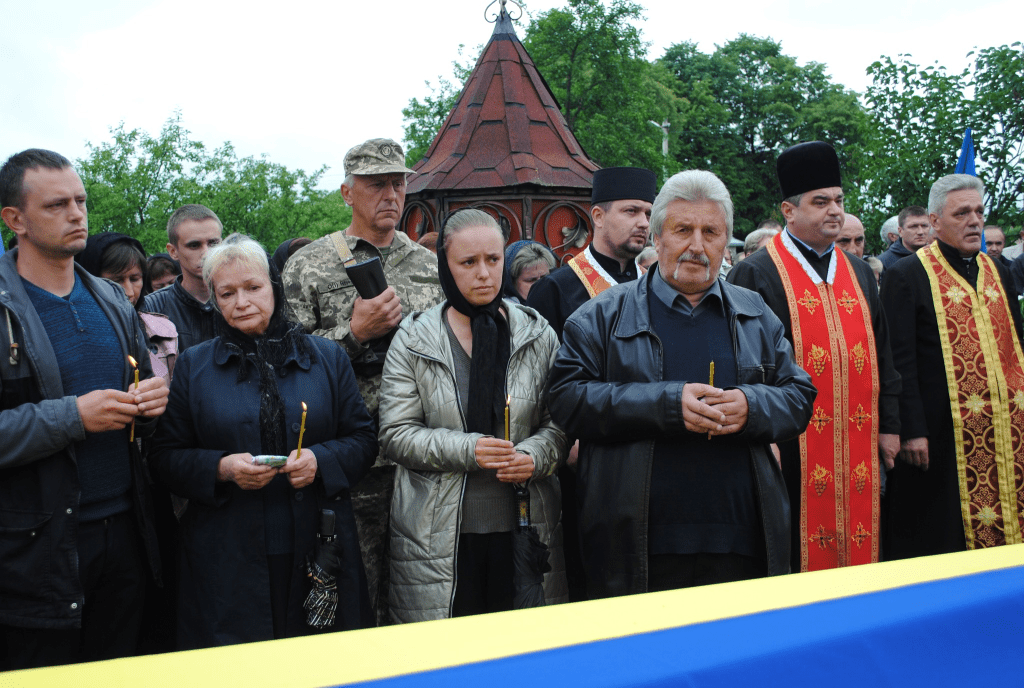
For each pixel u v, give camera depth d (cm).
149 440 264
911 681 101
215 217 425
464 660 96
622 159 2391
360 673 93
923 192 702
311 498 254
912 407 379
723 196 253
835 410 343
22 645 225
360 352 304
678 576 243
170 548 276
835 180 352
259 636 238
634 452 246
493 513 264
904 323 388
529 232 730
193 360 262
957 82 690
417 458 260
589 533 255
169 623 260
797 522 343
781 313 350
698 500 243
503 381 271
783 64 3938
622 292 270
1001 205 666
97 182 3109
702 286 257
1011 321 391
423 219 775
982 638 107
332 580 247
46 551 223
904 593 113
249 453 247
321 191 3784
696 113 3609
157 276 546
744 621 105
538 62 2369
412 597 259
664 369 254
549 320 360
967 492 378
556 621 106
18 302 229
